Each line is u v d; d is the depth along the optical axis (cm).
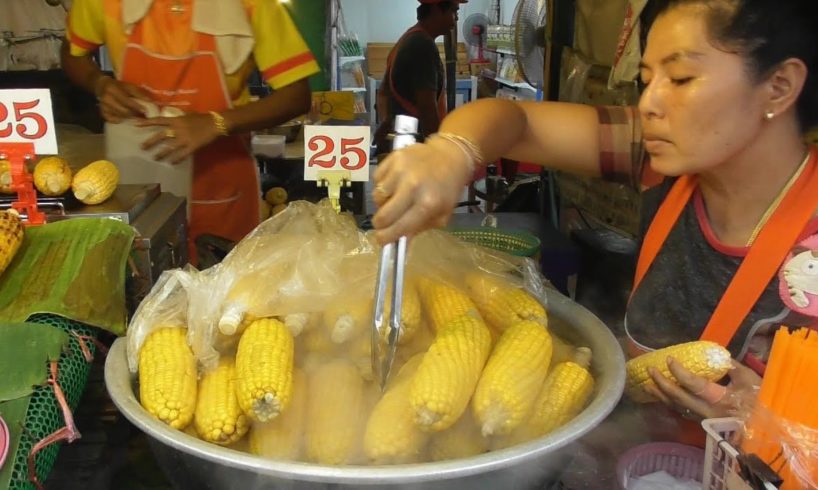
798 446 72
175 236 140
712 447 79
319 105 341
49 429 82
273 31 195
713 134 90
